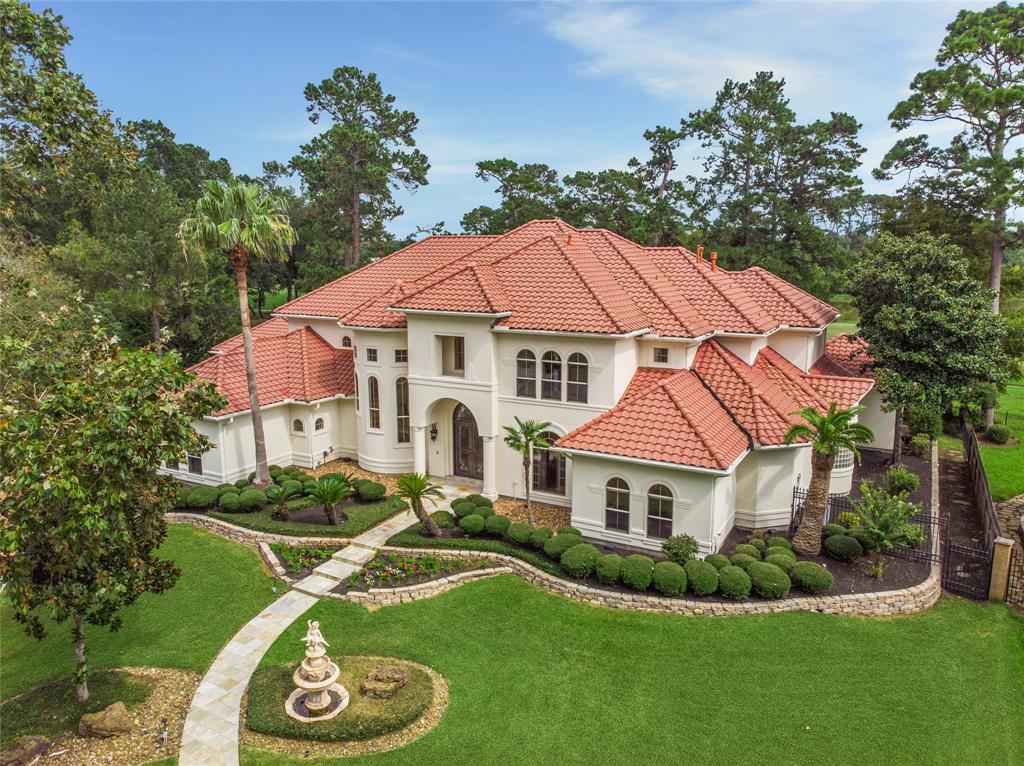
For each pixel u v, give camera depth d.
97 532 11.60
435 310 24.72
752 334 24.94
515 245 29.58
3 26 16.98
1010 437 36.22
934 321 26.47
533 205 59.31
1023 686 15.01
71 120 17.91
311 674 13.75
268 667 15.70
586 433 21.44
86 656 16.30
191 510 24.58
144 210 44.69
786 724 13.74
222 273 51.12
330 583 19.62
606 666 15.67
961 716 13.98
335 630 17.34
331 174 58.12
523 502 25.42
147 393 12.65
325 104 60.66
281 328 34.38
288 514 23.56
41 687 15.02
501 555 20.59
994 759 12.80
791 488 22.36
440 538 21.61
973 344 26.67
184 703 14.57
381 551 21.30
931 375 27.25
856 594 17.98
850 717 13.94
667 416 21.06
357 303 31.80
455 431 28.33
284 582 19.73
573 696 14.67
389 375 27.86
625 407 21.80
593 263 27.16
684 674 15.34
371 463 28.95
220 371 27.72
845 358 34.09
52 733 13.38
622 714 14.09
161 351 46.62
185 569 20.73
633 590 18.33
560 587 18.84
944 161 38.25
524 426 22.08
